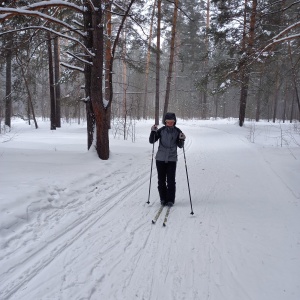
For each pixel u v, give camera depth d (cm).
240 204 546
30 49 970
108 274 314
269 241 392
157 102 2166
